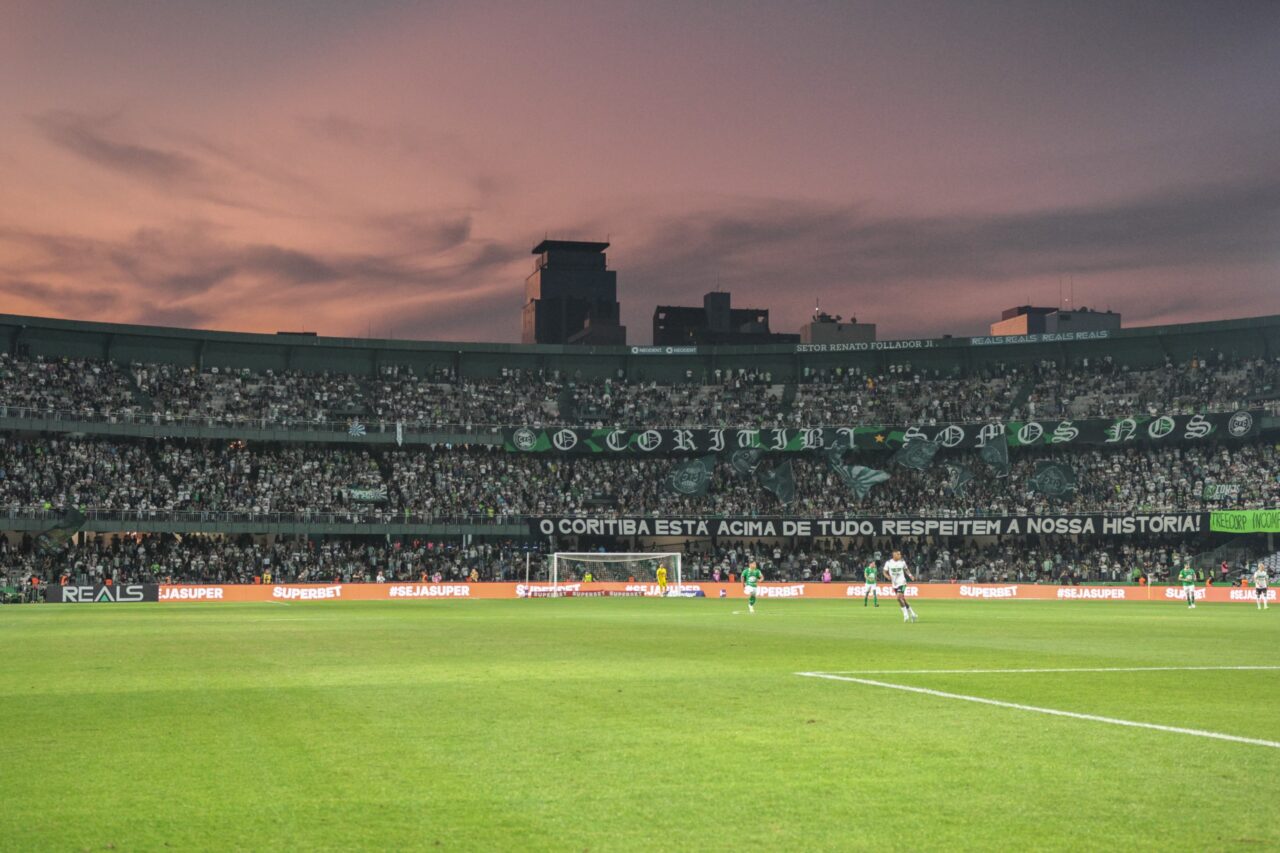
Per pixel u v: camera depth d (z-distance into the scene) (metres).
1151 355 93.00
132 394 84.50
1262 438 82.44
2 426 74.38
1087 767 10.69
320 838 8.18
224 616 45.88
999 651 25.41
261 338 90.12
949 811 8.98
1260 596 59.28
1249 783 10.00
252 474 83.38
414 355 96.19
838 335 115.31
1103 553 80.69
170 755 11.30
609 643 27.94
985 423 85.50
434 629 34.91
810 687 17.25
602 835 8.28
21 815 8.82
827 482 89.19
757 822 8.64
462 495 86.38
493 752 11.45
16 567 69.88
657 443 88.62
